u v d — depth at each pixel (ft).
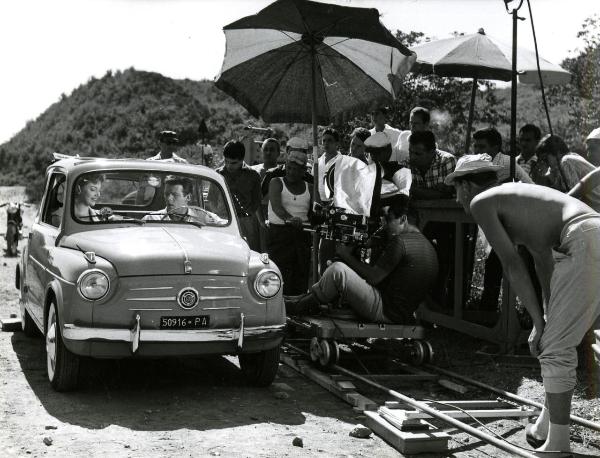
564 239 12.59
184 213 20.24
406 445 13.75
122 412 15.81
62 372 16.78
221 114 201.05
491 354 21.67
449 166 23.93
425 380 19.40
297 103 27.07
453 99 48.96
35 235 21.16
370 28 21.76
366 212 19.85
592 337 18.65
